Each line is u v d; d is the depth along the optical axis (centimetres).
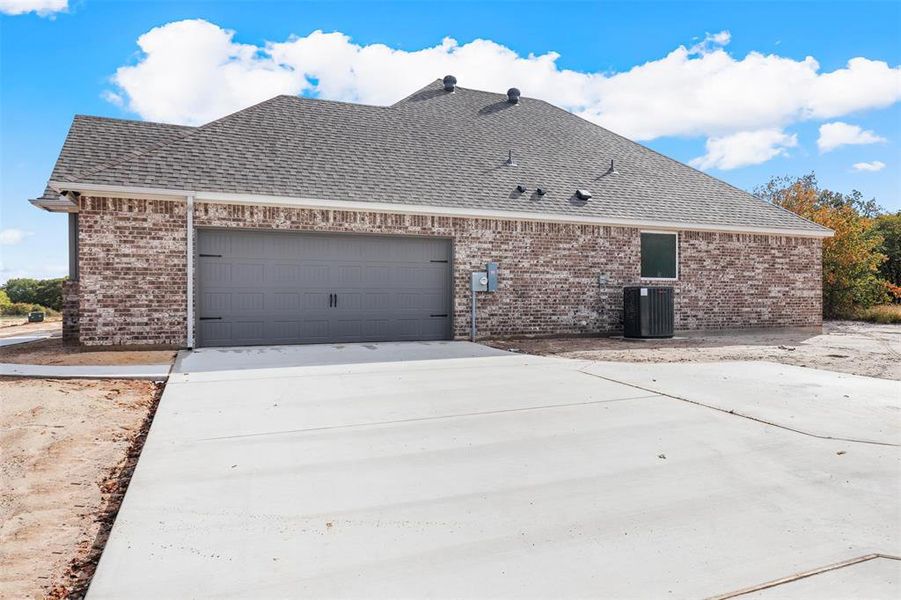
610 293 1420
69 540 337
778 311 1622
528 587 285
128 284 1041
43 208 1200
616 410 646
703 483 433
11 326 2181
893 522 367
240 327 1133
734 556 320
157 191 1035
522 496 406
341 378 807
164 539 331
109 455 488
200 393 701
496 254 1312
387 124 1513
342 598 273
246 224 1114
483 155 1506
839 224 2280
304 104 1471
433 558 315
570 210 1374
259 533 343
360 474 445
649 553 323
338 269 1204
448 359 992
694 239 1515
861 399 702
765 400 694
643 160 1756
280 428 562
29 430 545
